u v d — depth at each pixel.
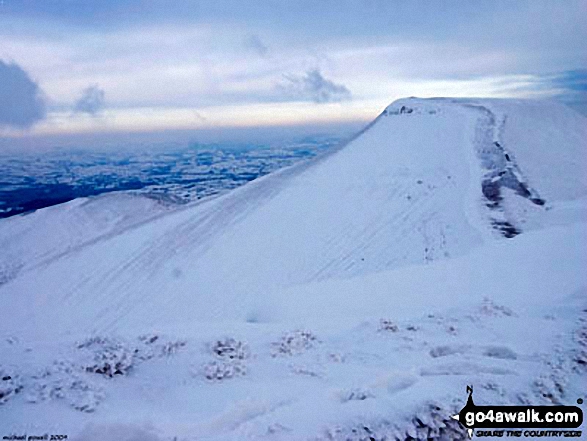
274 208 46.47
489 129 55.50
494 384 6.84
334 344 9.49
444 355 8.53
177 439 5.36
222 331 10.40
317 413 5.91
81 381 6.69
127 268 39.31
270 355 8.84
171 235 45.03
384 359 8.35
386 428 5.71
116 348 8.31
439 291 14.81
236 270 35.12
